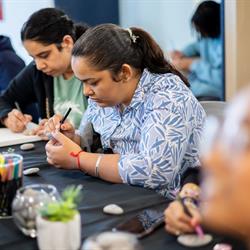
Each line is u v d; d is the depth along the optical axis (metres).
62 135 1.45
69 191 0.99
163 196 1.18
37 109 2.21
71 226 0.86
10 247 0.91
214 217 0.56
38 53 1.83
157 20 3.18
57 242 0.85
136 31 1.42
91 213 1.05
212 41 2.93
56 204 0.88
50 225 0.85
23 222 0.94
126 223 0.98
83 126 1.64
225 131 0.56
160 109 1.31
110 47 1.29
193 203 0.97
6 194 1.04
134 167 1.25
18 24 3.28
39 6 3.23
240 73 2.97
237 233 0.57
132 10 3.34
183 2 2.98
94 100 1.40
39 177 1.35
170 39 3.12
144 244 0.90
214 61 2.96
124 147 1.46
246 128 0.54
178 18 3.04
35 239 0.94
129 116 1.43
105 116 1.53
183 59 3.04
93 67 1.28
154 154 1.25
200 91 2.99
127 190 1.20
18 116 1.94
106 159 1.33
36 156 1.56
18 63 2.47
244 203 0.53
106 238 0.79
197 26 2.94
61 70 1.90
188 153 1.35
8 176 1.04
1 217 1.05
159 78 1.40
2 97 2.14
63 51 1.84
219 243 0.86
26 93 2.18
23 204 0.94
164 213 1.00
